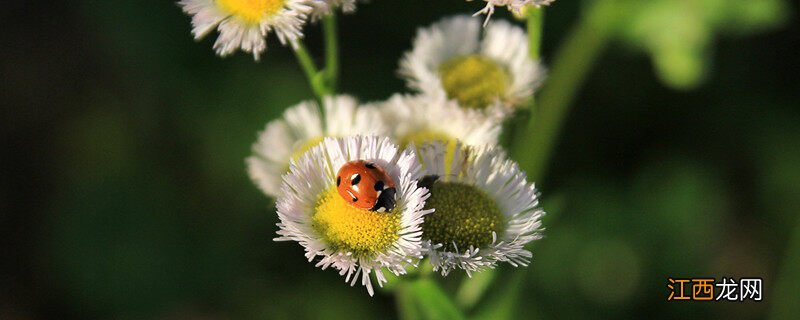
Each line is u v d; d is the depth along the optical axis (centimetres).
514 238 14
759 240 24
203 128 24
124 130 26
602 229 22
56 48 29
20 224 28
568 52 21
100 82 28
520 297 21
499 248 14
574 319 22
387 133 16
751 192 24
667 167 23
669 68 20
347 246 14
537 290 22
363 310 23
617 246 22
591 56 21
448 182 14
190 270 23
